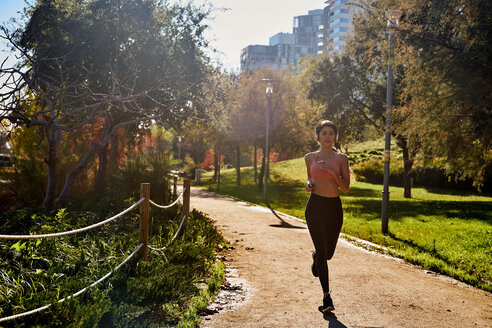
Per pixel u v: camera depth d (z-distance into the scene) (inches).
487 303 193.9
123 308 140.2
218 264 236.7
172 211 366.0
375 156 1702.8
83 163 441.1
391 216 603.2
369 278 230.2
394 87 821.2
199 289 188.4
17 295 133.1
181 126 573.3
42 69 376.5
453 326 159.2
